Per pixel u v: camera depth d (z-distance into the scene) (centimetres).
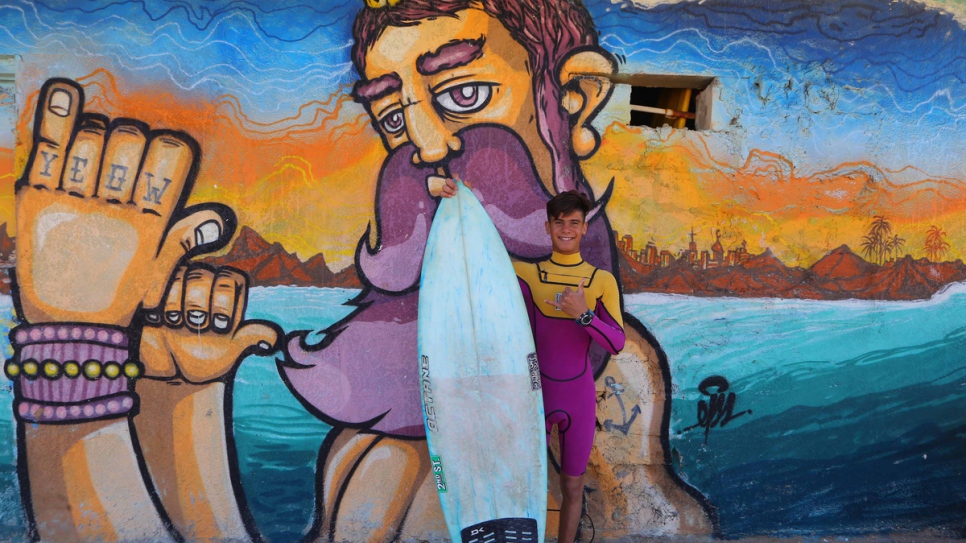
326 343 287
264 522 286
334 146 286
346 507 289
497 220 293
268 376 284
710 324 303
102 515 279
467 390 263
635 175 298
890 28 307
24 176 273
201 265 281
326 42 284
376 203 288
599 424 299
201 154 279
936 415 314
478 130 291
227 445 283
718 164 302
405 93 288
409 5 287
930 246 312
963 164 313
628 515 302
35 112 272
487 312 267
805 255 307
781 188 305
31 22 271
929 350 313
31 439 275
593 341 297
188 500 282
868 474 312
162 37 276
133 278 278
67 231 274
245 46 280
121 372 278
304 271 285
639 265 299
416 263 290
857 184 308
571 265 268
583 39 294
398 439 291
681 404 302
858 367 310
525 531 254
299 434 286
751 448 306
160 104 277
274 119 282
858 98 307
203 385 281
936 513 314
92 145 275
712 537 304
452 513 257
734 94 302
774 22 303
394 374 290
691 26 298
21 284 273
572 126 295
